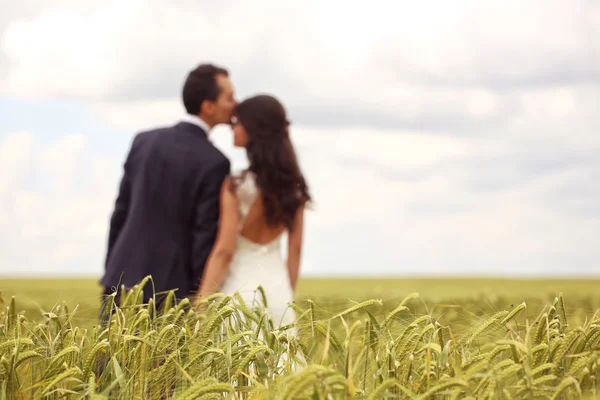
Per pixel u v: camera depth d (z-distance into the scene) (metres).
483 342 2.58
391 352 2.30
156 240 4.39
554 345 2.37
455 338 2.57
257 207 4.34
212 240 4.45
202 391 2.18
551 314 2.57
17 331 2.69
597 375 2.27
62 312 2.85
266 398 2.16
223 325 2.77
